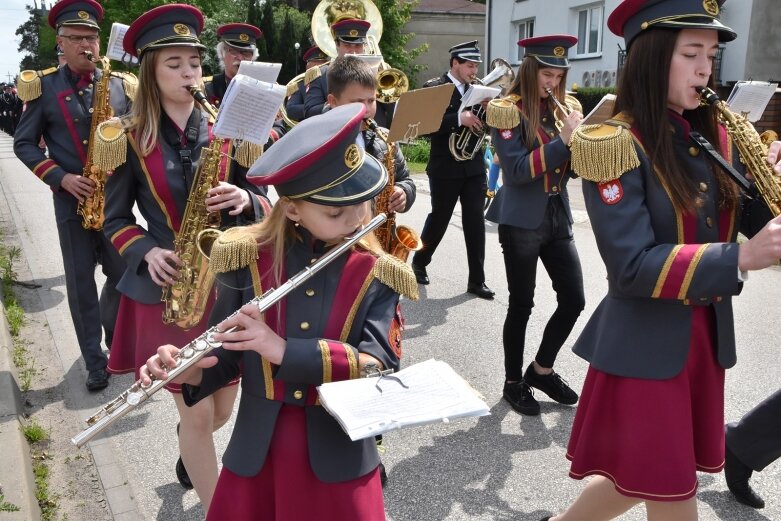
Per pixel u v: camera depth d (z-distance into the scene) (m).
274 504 2.00
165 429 3.92
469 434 3.84
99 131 2.94
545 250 3.93
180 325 2.84
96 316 4.47
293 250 2.03
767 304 5.87
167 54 2.88
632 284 2.07
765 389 4.27
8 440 3.43
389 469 3.51
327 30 6.71
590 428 2.35
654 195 2.12
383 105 4.62
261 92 2.57
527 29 20.95
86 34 4.35
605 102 3.01
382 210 3.36
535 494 3.29
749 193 2.24
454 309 5.88
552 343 4.04
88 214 4.25
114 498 3.27
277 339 1.87
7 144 21.80
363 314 1.99
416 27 30.14
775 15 13.74
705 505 3.18
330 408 1.71
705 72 2.09
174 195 2.98
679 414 2.19
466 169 5.89
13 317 5.44
